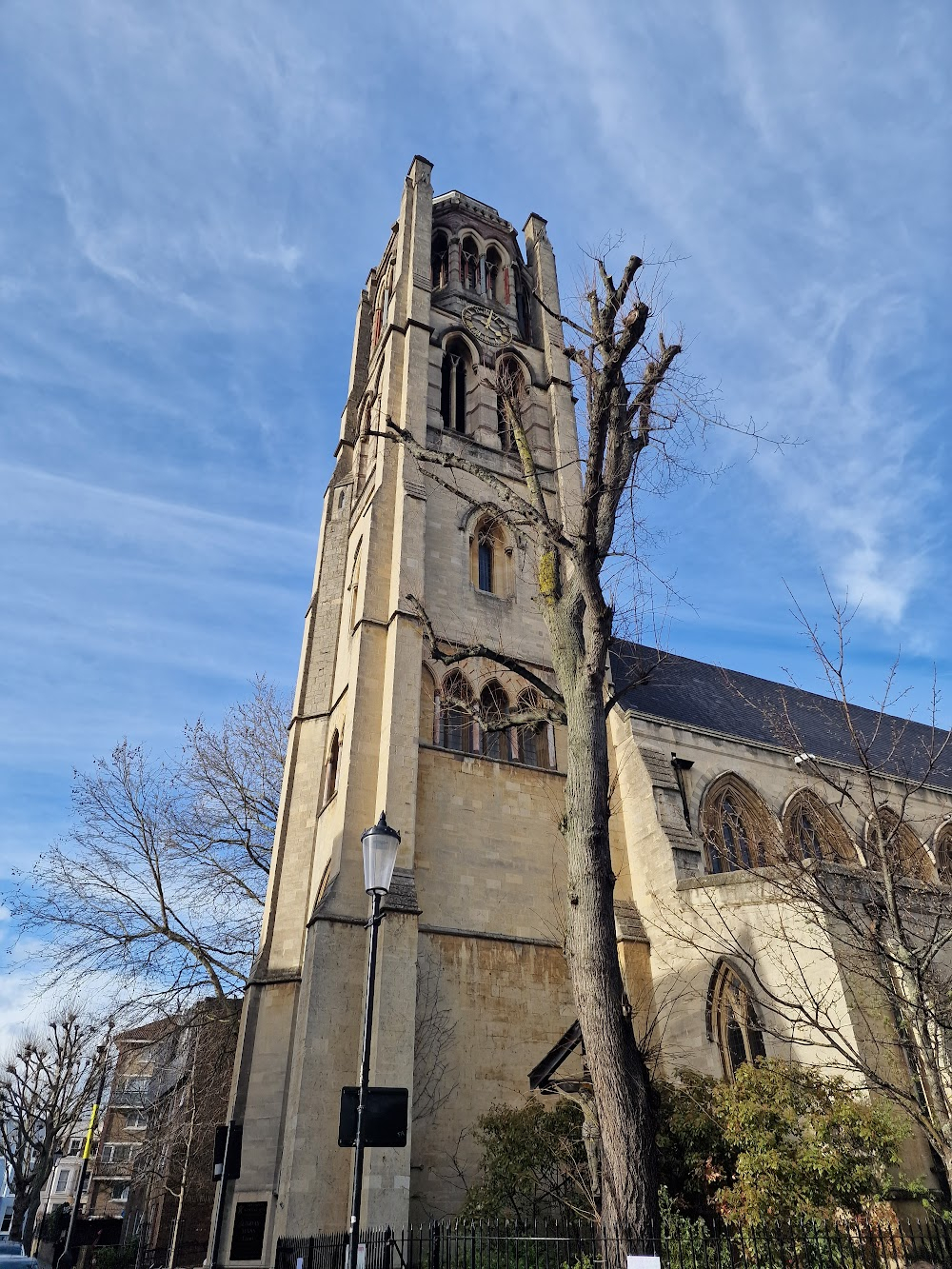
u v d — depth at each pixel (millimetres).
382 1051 20000
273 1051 24438
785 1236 14078
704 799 30531
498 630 30141
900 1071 17000
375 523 30203
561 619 16500
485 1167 19656
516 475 34938
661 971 24141
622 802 28656
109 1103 56844
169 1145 35531
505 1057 22391
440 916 23609
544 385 39344
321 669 32719
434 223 43656
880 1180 14867
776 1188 14680
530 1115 19516
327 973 21359
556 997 23938
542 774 27781
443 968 22797
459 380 38406
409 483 30719
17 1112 55531
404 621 27234
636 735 30000
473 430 35938
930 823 36406
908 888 19250
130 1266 43094
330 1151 19516
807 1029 18938
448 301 39781
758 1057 18391
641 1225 10961
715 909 20969
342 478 39219
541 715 16344
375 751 25734
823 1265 13656
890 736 44094
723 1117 16812
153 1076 43500
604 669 15250
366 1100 12477
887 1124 15000
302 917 27188
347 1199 19219
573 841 14008
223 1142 22203
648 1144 11641
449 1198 19953
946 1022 13016
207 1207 44219
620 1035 12367
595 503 15484
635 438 17078
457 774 26188
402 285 37406
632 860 27266
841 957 18531
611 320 16062
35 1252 51500
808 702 44594
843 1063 17766
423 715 26844
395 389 34375
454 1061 21672
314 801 29734
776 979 20312
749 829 31000
